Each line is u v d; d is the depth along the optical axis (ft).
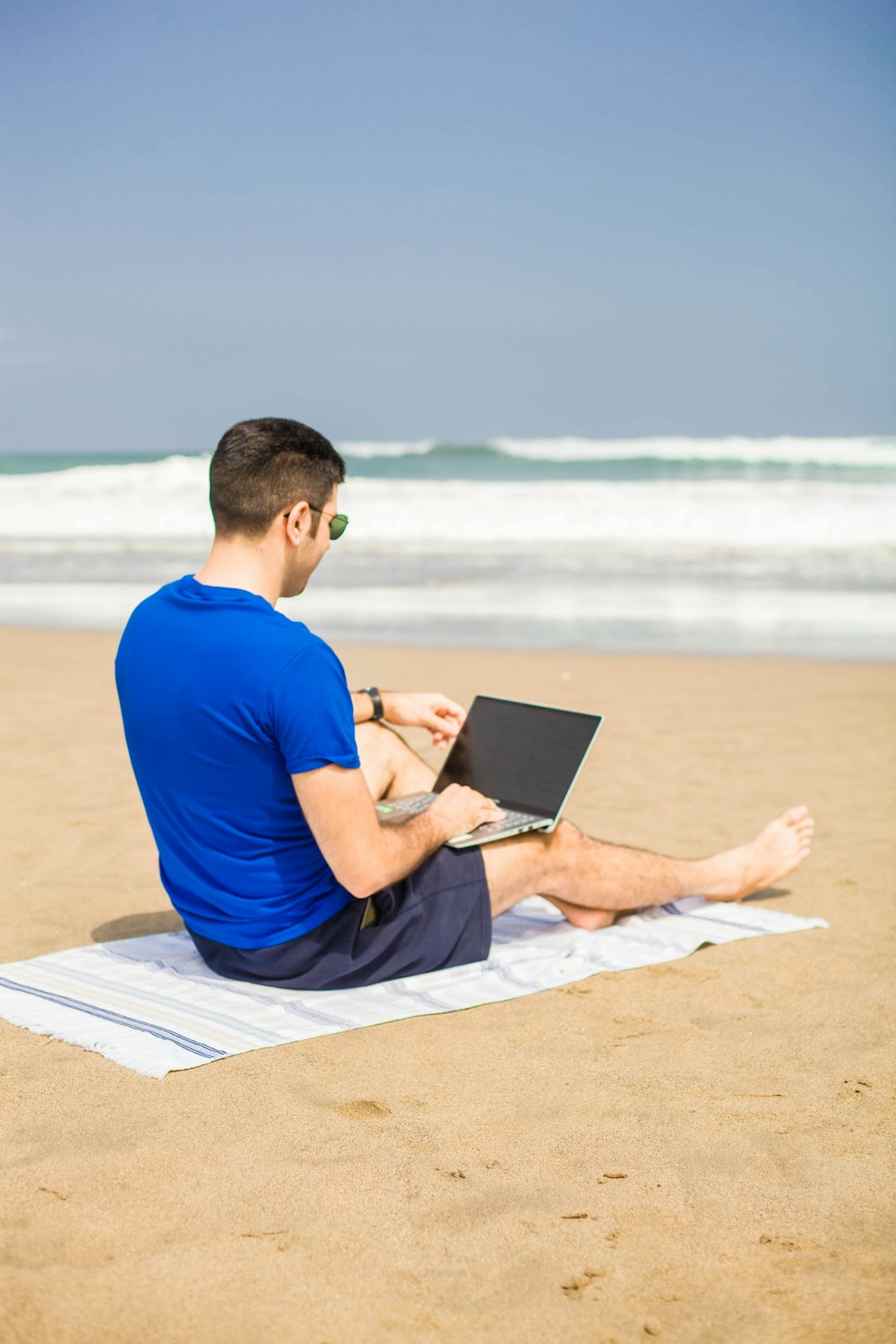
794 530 59.31
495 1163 7.98
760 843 13.01
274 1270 6.77
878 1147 8.22
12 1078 9.09
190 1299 6.49
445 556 54.70
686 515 61.82
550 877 11.66
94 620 38.83
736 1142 8.29
